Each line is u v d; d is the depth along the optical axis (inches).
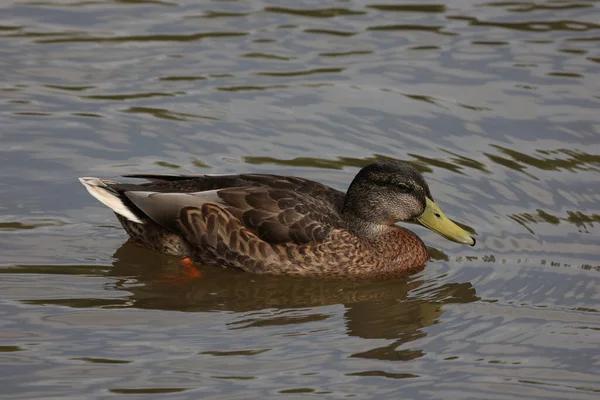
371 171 551.8
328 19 824.9
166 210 535.5
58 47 765.3
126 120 679.7
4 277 514.6
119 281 521.3
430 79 741.9
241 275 537.6
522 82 736.3
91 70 738.2
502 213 593.9
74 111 686.5
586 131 676.1
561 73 746.8
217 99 709.9
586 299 511.5
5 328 466.3
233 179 550.0
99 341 459.2
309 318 494.3
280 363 447.5
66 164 627.2
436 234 594.2
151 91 716.0
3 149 636.7
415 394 426.6
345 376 438.9
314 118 690.8
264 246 530.6
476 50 780.6
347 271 539.8
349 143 664.4
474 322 491.8
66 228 567.8
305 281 537.6
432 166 639.1
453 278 540.4
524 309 503.5
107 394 417.4
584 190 613.6
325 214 541.6
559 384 437.7
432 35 802.8
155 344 458.9
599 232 573.6
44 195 595.2
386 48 783.1
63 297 500.1
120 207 536.4
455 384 435.5
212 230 532.7
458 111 701.9
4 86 709.3
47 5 831.7
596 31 808.9
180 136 663.8
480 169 636.7
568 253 555.5
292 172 629.0
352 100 713.6
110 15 819.4
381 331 482.6
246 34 797.2
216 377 433.1
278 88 727.1
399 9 844.0
